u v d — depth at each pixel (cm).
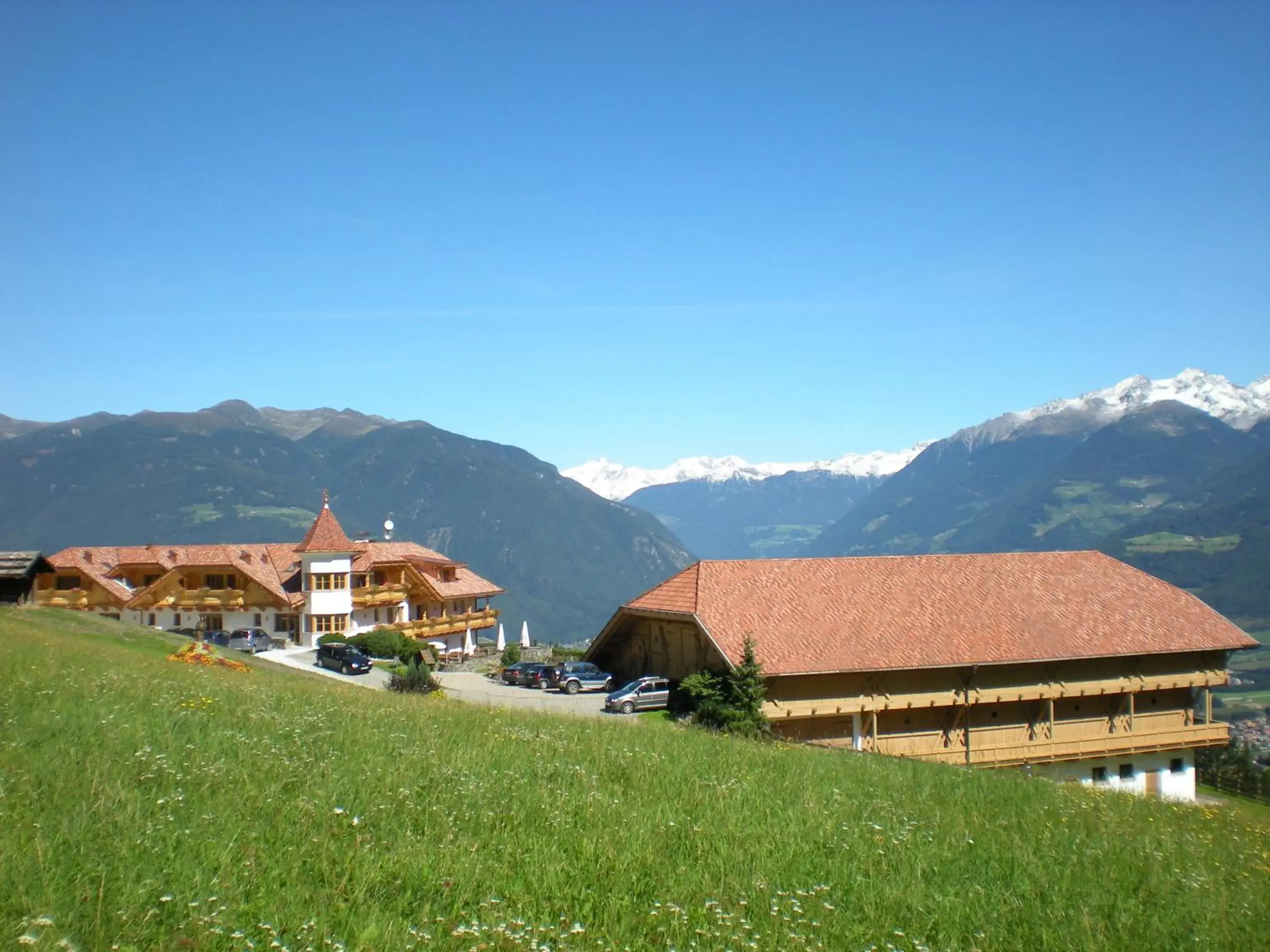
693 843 1214
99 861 879
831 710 4066
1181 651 4575
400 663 6331
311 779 1273
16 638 2948
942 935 998
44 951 700
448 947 810
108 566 7556
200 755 1316
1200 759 6138
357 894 890
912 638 4306
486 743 1777
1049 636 4481
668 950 859
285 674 4044
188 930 775
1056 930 1066
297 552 7262
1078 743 4419
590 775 1555
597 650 5447
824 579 4706
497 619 9019
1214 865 1524
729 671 3984
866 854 1266
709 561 4800
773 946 903
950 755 4253
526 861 1055
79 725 1427
